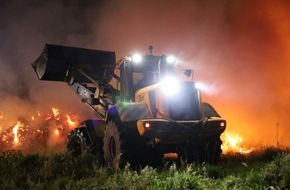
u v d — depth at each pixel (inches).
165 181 219.1
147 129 287.0
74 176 257.8
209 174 261.7
